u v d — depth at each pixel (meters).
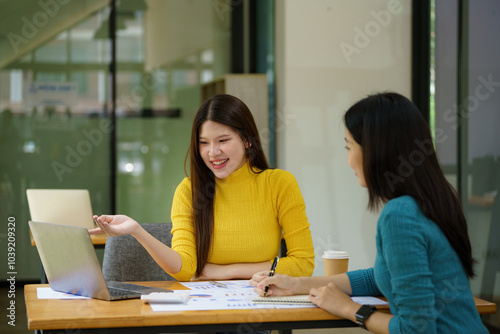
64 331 1.35
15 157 5.20
